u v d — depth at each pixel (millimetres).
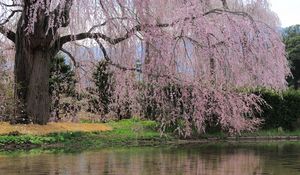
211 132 17141
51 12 11922
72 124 16297
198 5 11227
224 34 11211
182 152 11828
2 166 8789
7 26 15195
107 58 12867
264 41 11547
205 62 11703
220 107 12000
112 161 9664
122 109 13719
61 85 16484
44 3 12008
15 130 13344
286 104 21203
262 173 8070
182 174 7910
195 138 16344
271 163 9492
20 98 14547
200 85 11938
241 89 12055
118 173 7980
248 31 11297
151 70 12109
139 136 15258
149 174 7879
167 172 8133
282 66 11867
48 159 9938
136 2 11703
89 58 13938
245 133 17797
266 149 12867
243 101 12242
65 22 12250
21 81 14570
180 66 11992
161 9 11922
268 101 20781
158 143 14859
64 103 16312
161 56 11703
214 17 11352
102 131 15914
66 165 8969
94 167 8711
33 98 14469
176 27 11242
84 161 9633
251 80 11688
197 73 11938
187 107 12289
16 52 14555
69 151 11875
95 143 13953
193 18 11070
